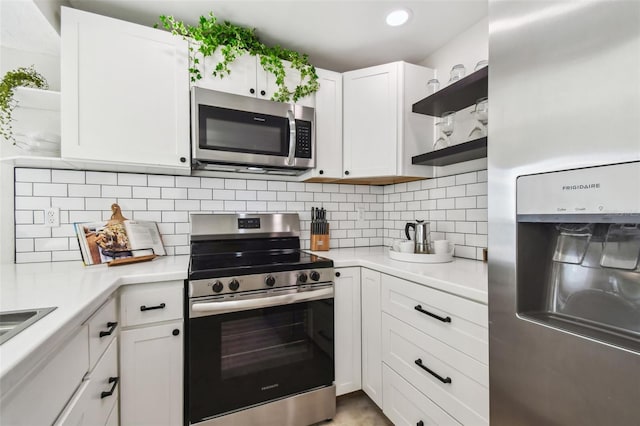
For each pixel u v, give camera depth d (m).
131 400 1.23
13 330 0.62
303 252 1.99
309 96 1.91
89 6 1.52
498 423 0.82
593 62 0.60
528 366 0.74
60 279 1.16
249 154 1.69
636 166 0.54
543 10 0.69
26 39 1.48
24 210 1.54
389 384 1.52
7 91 1.33
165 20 1.56
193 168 1.81
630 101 0.55
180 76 1.57
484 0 1.51
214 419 1.33
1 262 1.48
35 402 0.61
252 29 1.74
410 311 1.37
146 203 1.79
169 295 1.31
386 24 1.70
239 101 1.67
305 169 1.96
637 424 0.56
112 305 1.14
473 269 1.44
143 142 1.49
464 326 1.09
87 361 0.89
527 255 0.77
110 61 1.43
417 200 2.17
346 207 2.40
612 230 0.69
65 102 1.34
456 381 1.12
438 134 1.94
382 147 1.91
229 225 1.90
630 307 0.65
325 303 1.61
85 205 1.66
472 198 1.75
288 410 1.49
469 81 1.44
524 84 0.73
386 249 2.29
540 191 0.70
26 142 1.44
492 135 0.81
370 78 1.95
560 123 0.66
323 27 1.73
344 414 1.68
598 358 0.61
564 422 0.67
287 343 1.50
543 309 0.79
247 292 1.41
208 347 1.33
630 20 0.55
